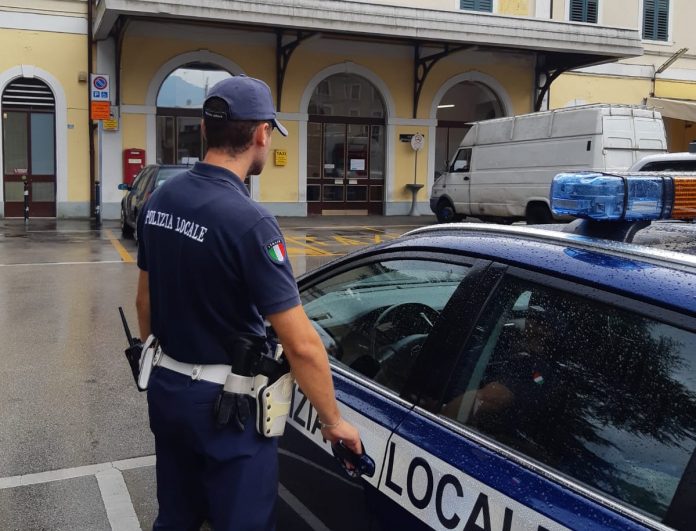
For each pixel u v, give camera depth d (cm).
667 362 159
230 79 215
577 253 190
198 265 202
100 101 1581
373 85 2036
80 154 1788
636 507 151
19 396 517
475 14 1850
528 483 167
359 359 258
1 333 692
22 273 1024
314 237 1534
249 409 205
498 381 192
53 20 1731
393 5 1778
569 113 1402
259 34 1889
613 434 164
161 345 220
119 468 405
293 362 201
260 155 218
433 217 2062
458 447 186
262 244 198
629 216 188
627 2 2259
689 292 160
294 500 245
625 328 169
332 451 223
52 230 1570
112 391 530
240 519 204
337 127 2039
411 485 191
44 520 349
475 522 170
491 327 199
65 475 396
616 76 2289
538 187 1458
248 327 210
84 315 770
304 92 1958
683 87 2377
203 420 205
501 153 1553
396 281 255
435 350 210
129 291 902
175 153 1867
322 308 296
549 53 2127
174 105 1852
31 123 1761
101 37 1727
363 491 208
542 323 187
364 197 2092
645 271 171
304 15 1700
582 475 164
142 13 1566
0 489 379
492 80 2134
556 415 176
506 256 204
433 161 2112
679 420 154
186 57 1830
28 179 1777
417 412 206
